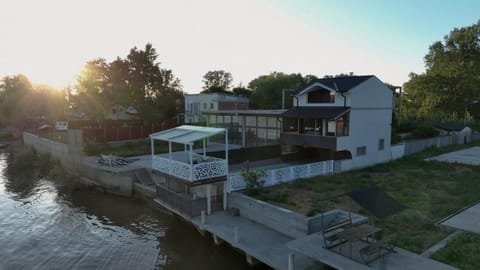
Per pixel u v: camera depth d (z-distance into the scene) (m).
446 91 53.78
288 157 26.80
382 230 11.54
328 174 22.41
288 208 15.43
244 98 56.19
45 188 26.27
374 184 19.78
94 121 42.47
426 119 48.75
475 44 59.84
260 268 12.65
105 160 26.95
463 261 10.07
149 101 44.69
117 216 19.77
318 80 26.55
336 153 24.69
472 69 58.12
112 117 49.94
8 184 27.56
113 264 13.80
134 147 36.16
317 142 24.16
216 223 15.12
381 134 26.70
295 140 25.86
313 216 13.34
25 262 14.14
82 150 31.55
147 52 47.19
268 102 68.00
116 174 24.02
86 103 42.97
